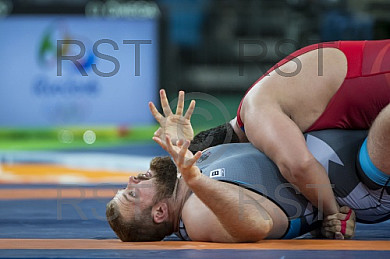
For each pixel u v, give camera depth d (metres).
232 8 23.41
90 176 14.85
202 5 23.28
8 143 23.03
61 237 7.18
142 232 6.68
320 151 7.03
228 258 5.59
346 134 7.16
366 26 19.38
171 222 6.82
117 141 23.12
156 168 6.84
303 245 6.36
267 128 6.94
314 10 20.06
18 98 23.06
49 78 23.02
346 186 6.97
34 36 22.81
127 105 23.11
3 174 15.69
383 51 7.16
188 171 6.00
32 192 12.23
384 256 5.69
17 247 6.26
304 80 7.21
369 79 7.07
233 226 6.32
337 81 7.13
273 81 7.32
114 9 22.67
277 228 6.79
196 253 5.86
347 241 6.71
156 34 22.83
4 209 9.91
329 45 7.41
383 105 7.07
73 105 23.09
